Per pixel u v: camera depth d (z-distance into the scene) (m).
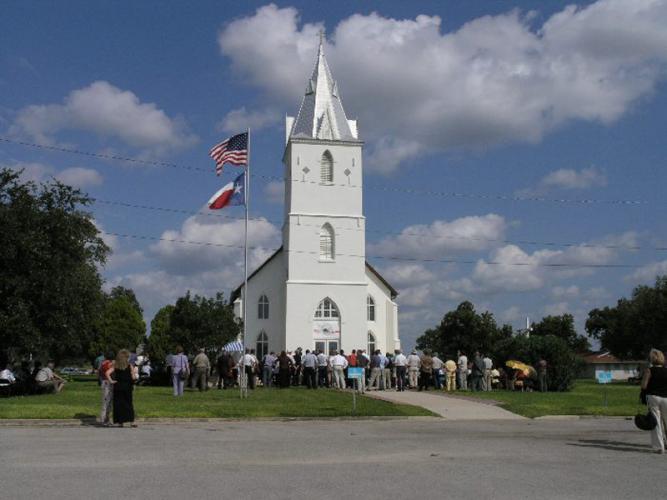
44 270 35.38
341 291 59.66
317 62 64.25
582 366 41.53
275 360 42.50
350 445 16.25
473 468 12.75
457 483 11.21
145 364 45.50
